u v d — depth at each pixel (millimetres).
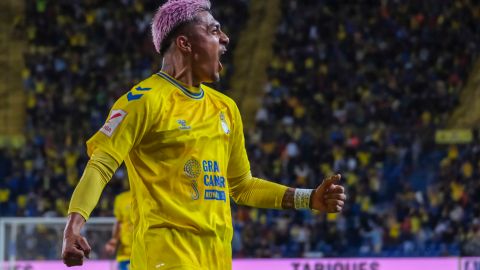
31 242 21672
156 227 5703
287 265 24234
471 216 29438
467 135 32000
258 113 35938
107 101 36656
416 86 36031
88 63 38594
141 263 5758
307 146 32750
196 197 5781
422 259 24266
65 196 31328
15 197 31594
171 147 5766
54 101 36219
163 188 5746
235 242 27156
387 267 24266
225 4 41656
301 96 36625
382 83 36344
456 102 35250
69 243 5332
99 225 20891
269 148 33062
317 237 28203
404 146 32156
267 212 29188
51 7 41156
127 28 39969
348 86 36625
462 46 37688
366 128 33188
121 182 30812
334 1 40125
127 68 38469
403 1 39531
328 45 38625
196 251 5734
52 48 39844
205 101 6012
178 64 5957
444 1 39188
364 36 38594
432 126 32562
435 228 28781
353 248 28156
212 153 5930
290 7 40406
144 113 5680
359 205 30016
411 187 30531
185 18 5941
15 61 39750
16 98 38000
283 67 38469
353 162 32062
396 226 28609
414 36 38219
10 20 41656
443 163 31344
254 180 6535
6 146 33406
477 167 31078
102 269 20750
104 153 5590
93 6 41094
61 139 33469
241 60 39969
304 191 6387
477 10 38781
